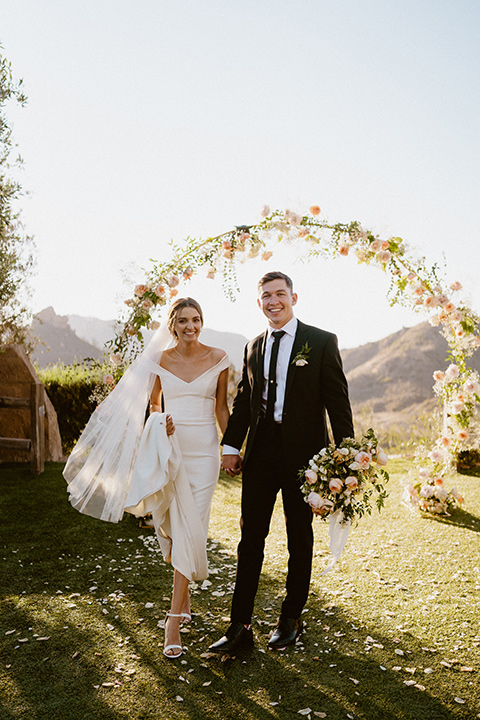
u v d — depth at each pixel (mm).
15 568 3816
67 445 8727
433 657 2686
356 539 4500
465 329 4688
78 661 2646
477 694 2385
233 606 2832
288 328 2961
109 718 2242
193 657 2709
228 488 6406
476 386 4824
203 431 3066
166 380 3117
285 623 2848
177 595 2768
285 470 2859
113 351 3721
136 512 2918
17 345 6941
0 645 2785
